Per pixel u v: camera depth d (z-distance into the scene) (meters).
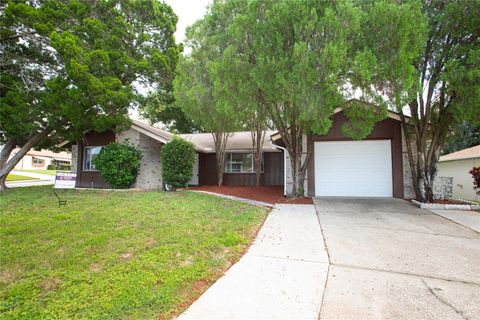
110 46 10.61
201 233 4.55
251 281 2.97
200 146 14.50
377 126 9.63
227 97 7.09
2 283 2.82
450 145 21.75
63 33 8.98
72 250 3.69
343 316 2.30
